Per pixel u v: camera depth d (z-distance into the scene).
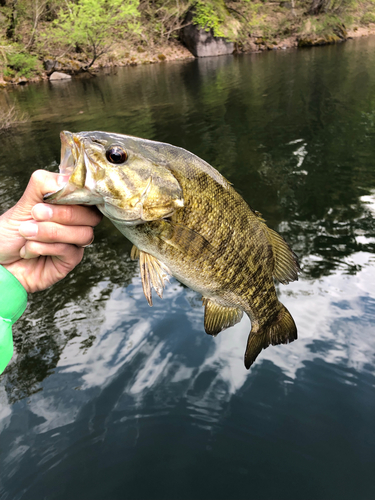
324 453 0.69
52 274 0.27
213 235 0.34
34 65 5.09
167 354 0.88
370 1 7.85
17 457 0.68
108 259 1.23
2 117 3.06
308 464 0.67
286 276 0.44
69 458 0.69
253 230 0.38
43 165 2.08
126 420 0.75
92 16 5.25
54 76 5.11
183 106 3.19
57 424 0.73
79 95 3.96
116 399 0.79
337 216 1.41
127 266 1.19
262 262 0.40
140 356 0.87
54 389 0.80
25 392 0.80
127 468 0.67
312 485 0.64
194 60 6.03
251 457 0.69
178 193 0.31
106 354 0.88
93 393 0.80
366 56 4.91
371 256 1.17
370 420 0.74
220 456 0.69
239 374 0.84
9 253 0.25
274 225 1.38
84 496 0.64
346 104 2.86
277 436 0.72
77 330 0.95
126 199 0.28
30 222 0.24
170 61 6.11
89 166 0.27
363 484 0.64
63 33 5.23
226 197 0.34
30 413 0.75
